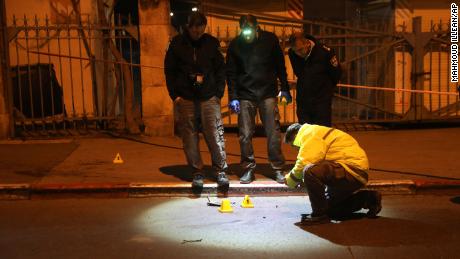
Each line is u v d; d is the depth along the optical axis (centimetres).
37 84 1079
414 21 1078
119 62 994
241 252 501
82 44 1077
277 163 700
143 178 721
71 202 670
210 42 676
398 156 846
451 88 1116
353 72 1141
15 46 1065
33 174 746
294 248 509
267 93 689
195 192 689
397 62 1106
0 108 988
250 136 697
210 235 547
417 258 484
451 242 521
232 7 1076
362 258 484
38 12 1070
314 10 1190
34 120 1023
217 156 684
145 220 596
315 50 665
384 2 1160
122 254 500
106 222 591
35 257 495
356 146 578
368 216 595
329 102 674
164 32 992
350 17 1198
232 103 688
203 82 668
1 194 683
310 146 568
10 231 565
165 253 501
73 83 1083
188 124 679
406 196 688
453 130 1079
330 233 548
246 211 626
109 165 798
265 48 679
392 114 1107
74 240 537
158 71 1002
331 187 578
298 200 671
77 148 922
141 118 1077
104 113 1073
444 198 679
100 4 1054
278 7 1108
